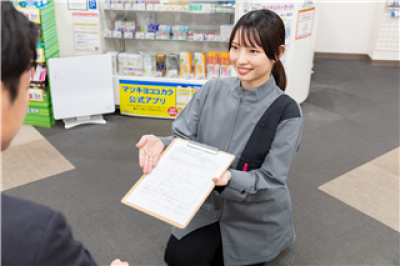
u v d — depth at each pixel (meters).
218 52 3.91
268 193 1.52
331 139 3.77
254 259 1.77
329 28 6.50
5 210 0.50
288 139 1.51
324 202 2.75
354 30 6.47
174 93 3.97
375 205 2.73
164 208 1.27
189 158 1.43
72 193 2.74
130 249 2.23
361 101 4.83
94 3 3.69
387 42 6.16
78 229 2.38
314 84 5.41
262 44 1.35
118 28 3.95
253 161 1.56
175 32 3.84
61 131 3.71
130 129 3.82
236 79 1.63
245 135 1.58
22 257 0.49
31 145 3.41
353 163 3.32
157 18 4.01
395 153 3.53
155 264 2.13
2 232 0.48
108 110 3.90
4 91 0.53
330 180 3.04
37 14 3.42
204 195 1.31
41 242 0.50
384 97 4.99
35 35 0.58
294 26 3.95
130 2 3.75
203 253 1.73
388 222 2.55
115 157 3.26
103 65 3.74
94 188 2.81
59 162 3.14
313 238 2.37
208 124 1.66
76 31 3.80
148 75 4.01
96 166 3.10
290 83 4.28
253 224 1.71
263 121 1.54
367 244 2.34
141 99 4.04
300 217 2.57
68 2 3.68
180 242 1.74
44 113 3.74
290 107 1.53
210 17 3.94
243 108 1.58
